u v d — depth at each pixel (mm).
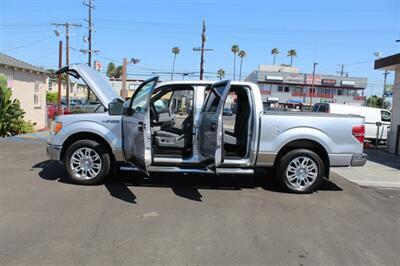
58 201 5941
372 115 19453
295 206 6223
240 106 7539
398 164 11523
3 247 4195
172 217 5391
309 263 4074
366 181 8523
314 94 86688
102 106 8086
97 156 6953
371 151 15445
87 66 7789
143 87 6656
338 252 4402
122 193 6551
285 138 6883
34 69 19234
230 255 4195
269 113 6934
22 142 13250
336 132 6992
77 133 7027
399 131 14078
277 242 4629
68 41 34094
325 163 7156
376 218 5777
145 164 5996
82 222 5043
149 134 6020
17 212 5359
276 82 86188
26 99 18938
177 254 4168
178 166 6855
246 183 7711
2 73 15719
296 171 7023
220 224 5188
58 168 8383
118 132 6930
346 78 86688
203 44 43000
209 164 6348
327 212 5969
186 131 7000
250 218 5496
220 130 5969
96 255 4062
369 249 4527
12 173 7828
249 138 6914
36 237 4488
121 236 4613
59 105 24484
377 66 15156
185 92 7605
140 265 3871
